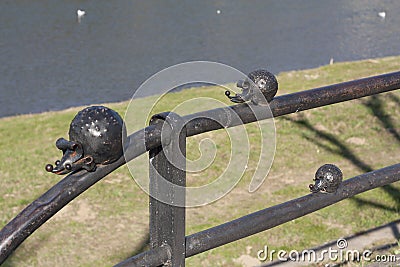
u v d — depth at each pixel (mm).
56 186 1338
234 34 19984
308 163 7988
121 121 1358
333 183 1987
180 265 1666
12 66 16359
